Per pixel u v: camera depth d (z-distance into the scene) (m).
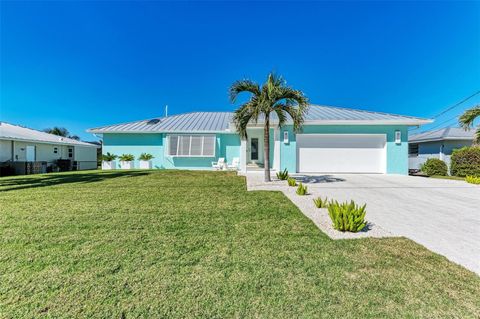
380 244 3.96
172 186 9.62
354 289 2.66
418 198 7.88
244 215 5.62
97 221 5.09
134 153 18.72
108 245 3.84
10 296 2.52
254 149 18.62
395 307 2.36
